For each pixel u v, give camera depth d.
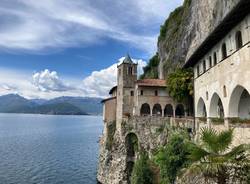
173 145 29.33
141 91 55.12
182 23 67.50
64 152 90.31
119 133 51.88
